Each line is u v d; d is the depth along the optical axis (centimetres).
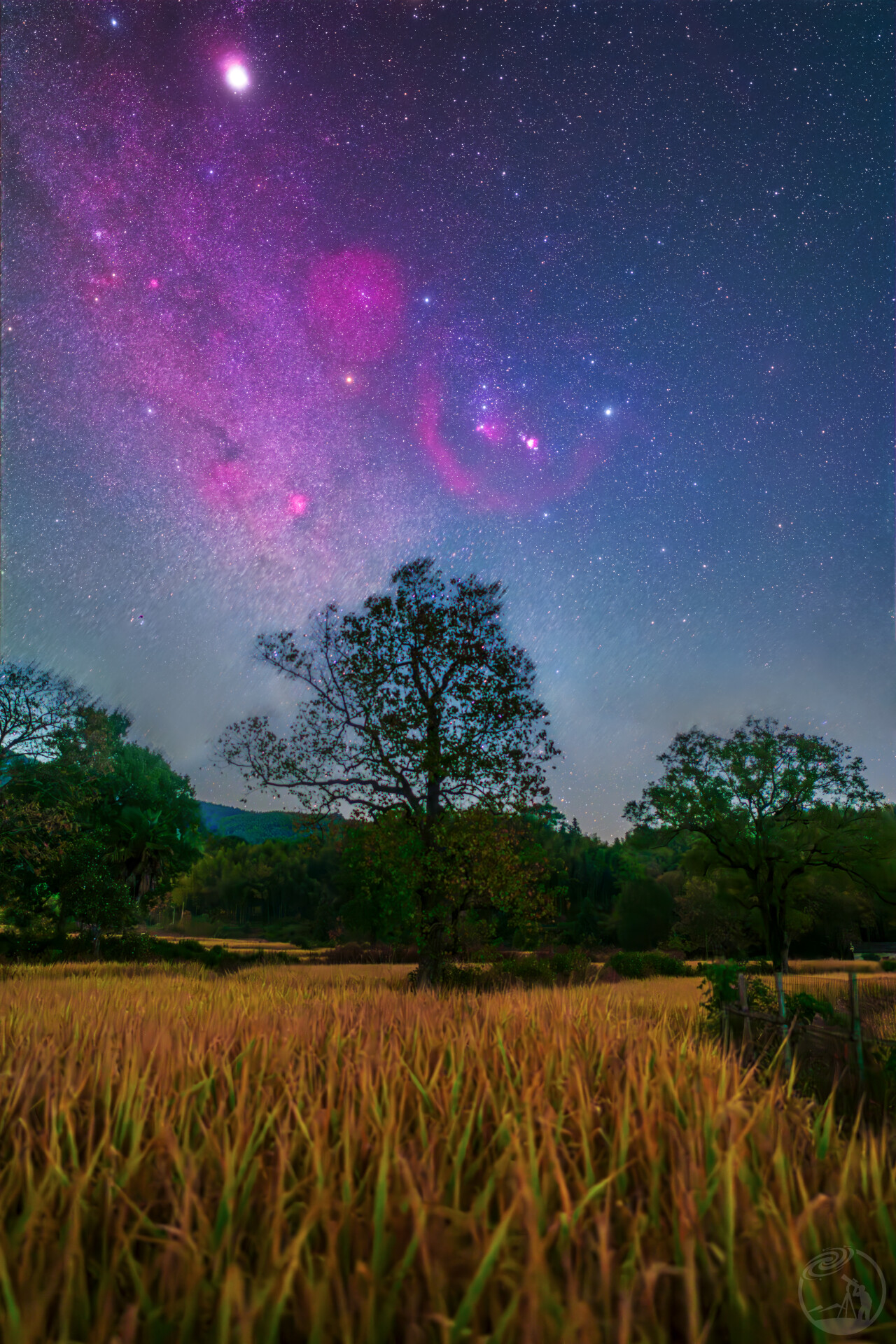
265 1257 232
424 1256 227
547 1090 426
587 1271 236
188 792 5469
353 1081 416
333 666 2391
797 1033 776
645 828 4750
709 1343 225
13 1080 456
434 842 2277
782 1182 293
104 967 3055
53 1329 212
